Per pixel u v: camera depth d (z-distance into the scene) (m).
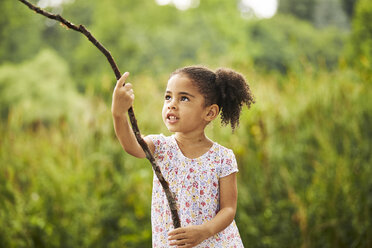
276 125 4.53
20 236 3.99
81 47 26.81
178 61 24.70
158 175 1.56
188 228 1.58
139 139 1.53
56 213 4.14
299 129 4.57
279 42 27.69
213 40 26.22
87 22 29.38
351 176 4.05
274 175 4.17
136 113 4.71
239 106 1.88
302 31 27.70
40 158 4.50
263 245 3.84
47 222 4.07
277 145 4.30
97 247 4.07
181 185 1.73
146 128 4.53
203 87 1.72
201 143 1.78
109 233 4.17
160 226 1.74
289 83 5.15
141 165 4.45
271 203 4.02
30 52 25.70
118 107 1.50
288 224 3.97
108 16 26.75
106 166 4.32
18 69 22.36
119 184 4.25
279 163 4.20
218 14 29.22
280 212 4.03
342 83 4.85
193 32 26.53
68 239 4.07
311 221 3.88
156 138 1.77
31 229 4.00
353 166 4.10
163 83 5.64
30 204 4.13
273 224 3.94
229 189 1.76
